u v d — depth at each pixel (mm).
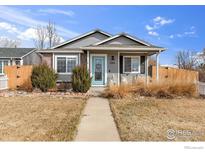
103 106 10992
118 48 17641
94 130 6863
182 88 14180
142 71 19828
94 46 17766
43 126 7270
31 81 16781
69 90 16812
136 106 10922
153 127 7242
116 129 6977
